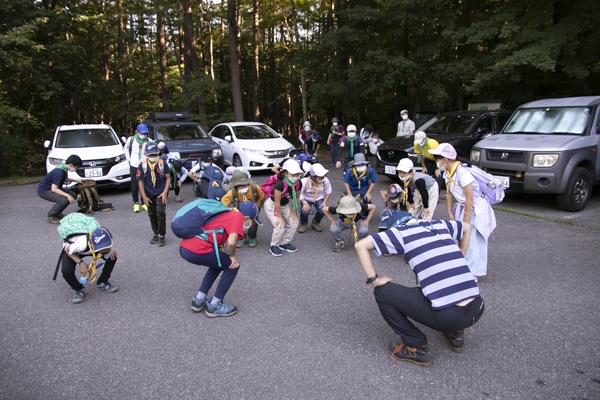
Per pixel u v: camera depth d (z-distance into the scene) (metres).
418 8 14.89
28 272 5.37
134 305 4.40
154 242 6.48
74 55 19.83
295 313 4.14
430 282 2.99
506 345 3.48
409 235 3.07
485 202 4.55
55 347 3.60
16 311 4.30
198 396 2.92
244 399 2.88
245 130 13.81
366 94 16.20
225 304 4.32
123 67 26.69
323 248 6.09
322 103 19.28
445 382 3.03
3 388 3.04
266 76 35.47
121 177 10.30
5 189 11.74
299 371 3.19
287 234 5.85
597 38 11.79
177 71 30.42
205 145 11.85
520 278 4.82
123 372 3.22
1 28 14.94
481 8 16.70
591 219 7.20
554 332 3.66
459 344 3.37
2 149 15.28
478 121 10.14
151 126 12.95
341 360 3.32
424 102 19.88
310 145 14.57
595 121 8.09
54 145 10.68
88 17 18.58
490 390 2.93
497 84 14.58
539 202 8.59
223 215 3.92
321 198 6.67
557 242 6.04
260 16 28.84
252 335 3.74
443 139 9.84
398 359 3.31
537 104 8.95
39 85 16.44
